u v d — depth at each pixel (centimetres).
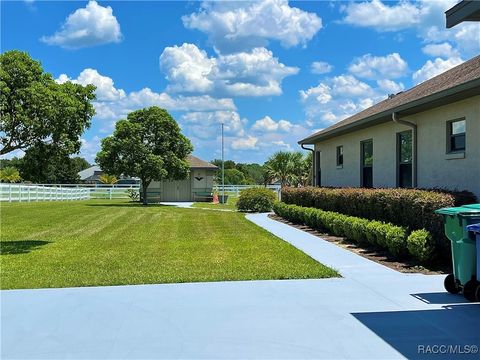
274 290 692
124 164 3009
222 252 1070
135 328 525
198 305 614
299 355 443
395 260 932
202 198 3938
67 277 799
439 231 827
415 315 563
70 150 1245
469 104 949
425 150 1130
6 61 1148
